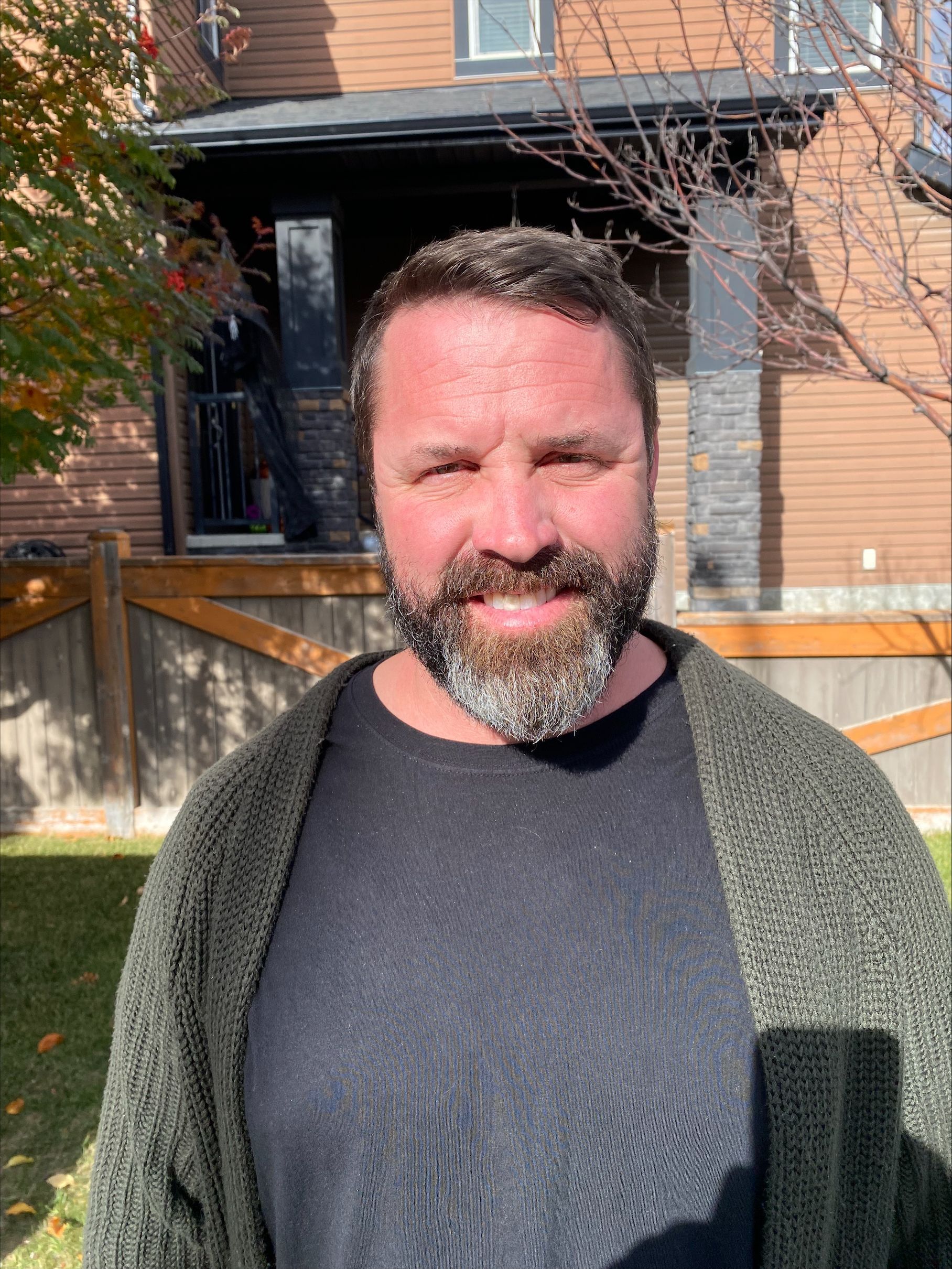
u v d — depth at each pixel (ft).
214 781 3.51
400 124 21.39
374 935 3.05
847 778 3.23
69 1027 10.88
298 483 23.91
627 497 3.14
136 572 17.15
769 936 2.92
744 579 24.48
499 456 3.01
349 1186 2.86
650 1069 2.83
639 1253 2.78
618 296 3.20
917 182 11.14
